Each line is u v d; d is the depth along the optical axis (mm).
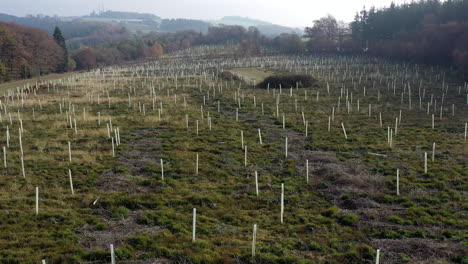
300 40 130000
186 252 11430
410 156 21500
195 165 20250
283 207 15148
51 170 19250
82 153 22125
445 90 48656
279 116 33375
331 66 81750
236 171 19547
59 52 106562
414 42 86750
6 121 31156
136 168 19672
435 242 12016
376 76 63031
